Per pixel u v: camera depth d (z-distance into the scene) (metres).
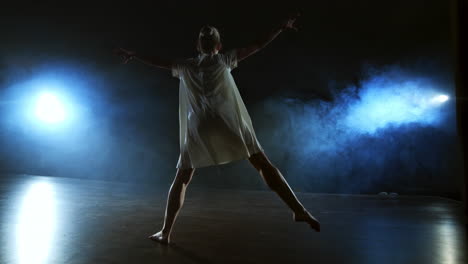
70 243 2.57
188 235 2.95
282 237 2.93
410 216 4.23
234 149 2.42
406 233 3.15
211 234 3.01
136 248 2.46
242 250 2.46
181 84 2.62
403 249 2.54
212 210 4.55
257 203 5.42
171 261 2.15
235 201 5.64
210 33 2.57
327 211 4.66
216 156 2.45
